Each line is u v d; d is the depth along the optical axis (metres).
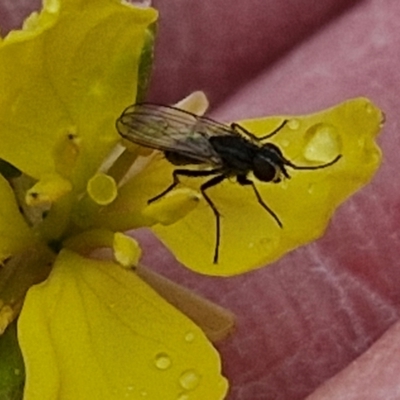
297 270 0.05
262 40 0.06
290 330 0.05
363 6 0.06
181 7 0.06
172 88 0.06
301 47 0.06
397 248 0.05
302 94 0.05
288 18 0.06
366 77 0.05
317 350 0.05
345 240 0.05
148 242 0.05
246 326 0.05
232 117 0.05
